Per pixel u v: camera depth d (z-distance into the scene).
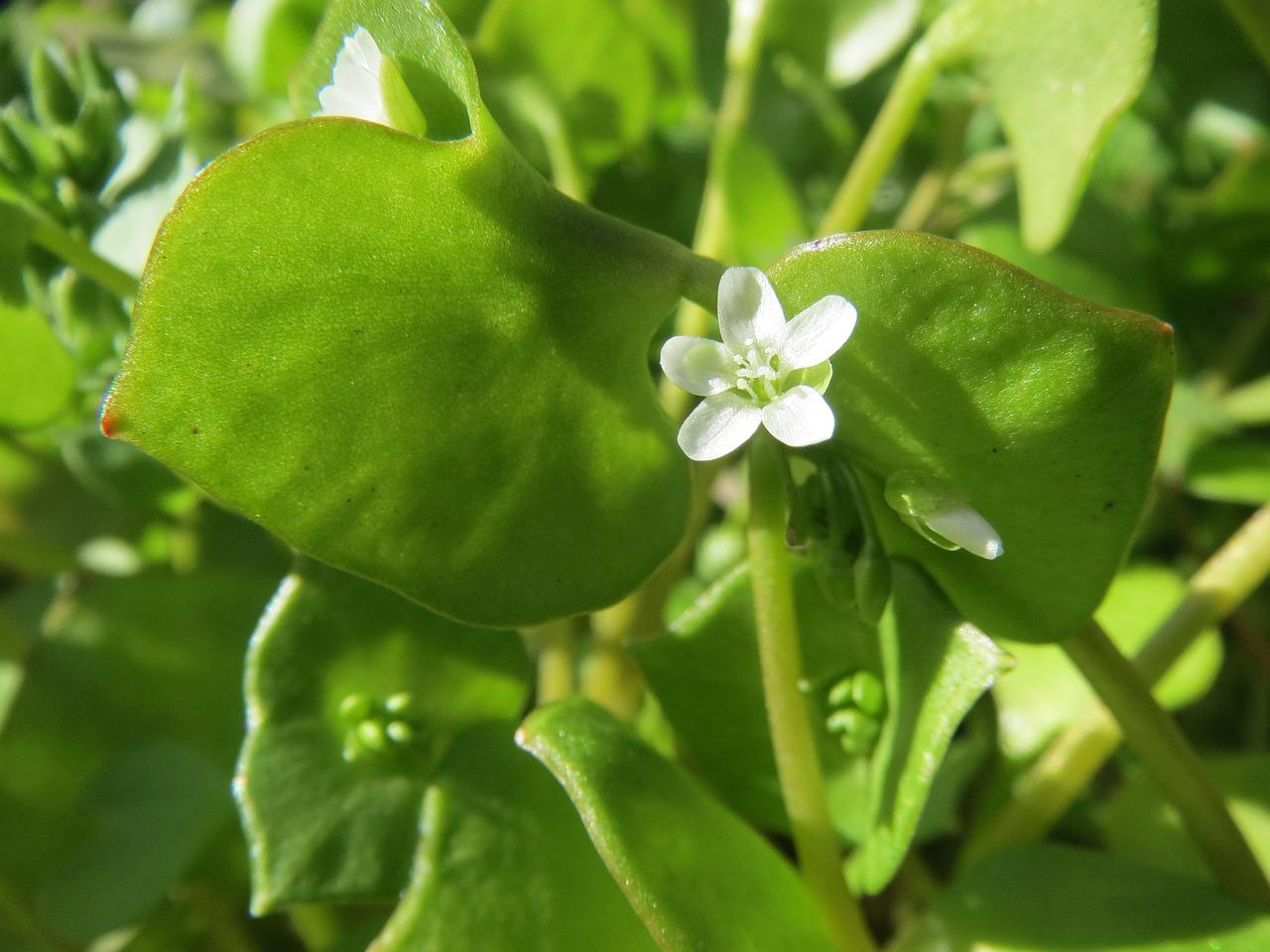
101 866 0.06
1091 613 0.05
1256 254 0.08
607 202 0.09
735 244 0.07
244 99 0.09
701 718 0.05
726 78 0.09
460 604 0.05
